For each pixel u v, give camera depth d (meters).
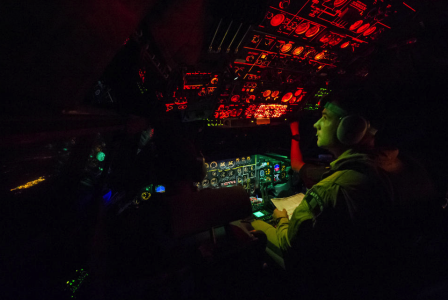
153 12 0.86
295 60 1.65
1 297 0.66
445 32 1.75
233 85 1.55
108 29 0.56
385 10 1.45
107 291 0.88
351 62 1.86
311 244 0.97
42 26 0.42
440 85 1.97
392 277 0.93
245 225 1.32
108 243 1.06
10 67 0.43
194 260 0.98
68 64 0.54
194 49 1.15
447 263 1.00
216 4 0.96
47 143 0.92
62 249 0.85
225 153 1.99
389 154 0.92
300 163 1.99
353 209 0.86
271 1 1.11
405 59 1.93
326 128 1.08
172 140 1.32
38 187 0.91
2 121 0.39
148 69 1.14
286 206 1.70
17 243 0.77
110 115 0.94
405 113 2.23
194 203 1.00
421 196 0.92
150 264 0.97
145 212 1.25
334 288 0.99
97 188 1.18
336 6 1.30
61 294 0.76
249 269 1.11
